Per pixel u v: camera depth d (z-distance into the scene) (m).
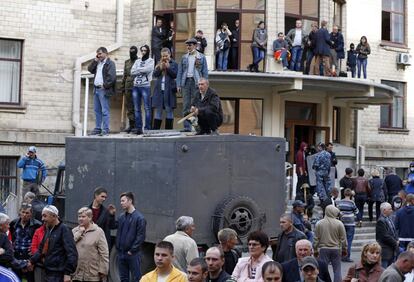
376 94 28.81
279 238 12.48
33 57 26.50
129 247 13.21
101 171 16.27
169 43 27.41
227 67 26.80
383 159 32.66
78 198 17.02
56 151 26.66
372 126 32.62
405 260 9.29
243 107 27.58
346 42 31.59
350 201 19.80
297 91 27.53
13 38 26.22
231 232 10.89
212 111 14.91
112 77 19.48
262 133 27.56
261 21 26.73
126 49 28.27
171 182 14.05
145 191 14.78
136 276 13.30
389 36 33.59
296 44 26.83
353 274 10.19
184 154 14.08
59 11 26.92
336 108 30.77
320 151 23.12
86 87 26.83
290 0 28.16
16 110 26.09
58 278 11.80
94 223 13.15
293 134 28.61
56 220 11.88
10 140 25.72
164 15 27.75
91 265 12.25
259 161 14.88
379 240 15.60
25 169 21.44
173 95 18.86
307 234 16.45
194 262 8.18
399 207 18.80
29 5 26.47
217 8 27.03
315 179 23.59
